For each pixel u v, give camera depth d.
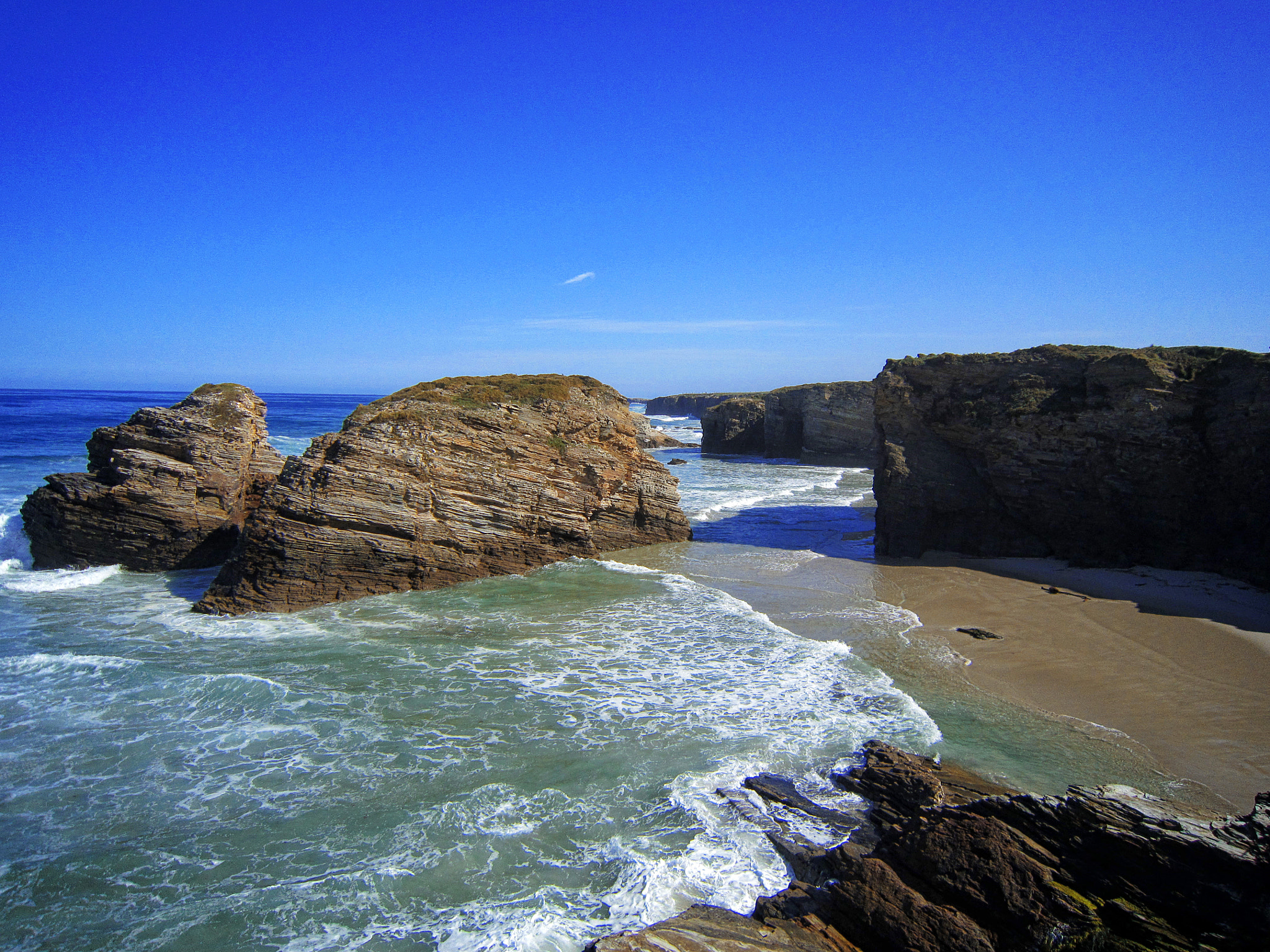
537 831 9.97
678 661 16.42
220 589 20.95
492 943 7.93
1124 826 7.65
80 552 24.66
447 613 20.28
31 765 11.73
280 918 8.42
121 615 19.94
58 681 14.94
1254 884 6.77
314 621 19.48
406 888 8.88
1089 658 16.50
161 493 24.81
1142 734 12.75
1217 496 23.52
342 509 21.69
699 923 8.02
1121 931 7.15
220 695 14.38
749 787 10.96
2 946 8.02
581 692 14.64
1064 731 12.91
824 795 10.77
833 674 15.52
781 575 25.30
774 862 9.34
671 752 12.08
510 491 25.30
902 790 10.48
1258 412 22.56
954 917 7.70
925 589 23.09
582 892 8.79
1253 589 21.41
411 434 23.70
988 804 8.85
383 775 11.41
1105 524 25.52
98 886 8.96
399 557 22.47
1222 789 10.90
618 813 10.37
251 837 9.89
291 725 13.13
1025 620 19.52
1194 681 15.02
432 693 14.57
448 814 10.36
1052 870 7.80
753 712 13.62
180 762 11.85
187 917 8.45
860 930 7.92
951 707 13.95
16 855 9.55
